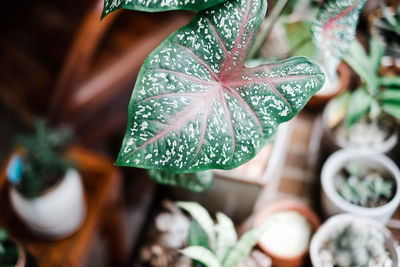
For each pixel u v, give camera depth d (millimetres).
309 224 843
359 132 896
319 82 572
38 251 902
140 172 1186
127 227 1186
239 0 558
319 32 604
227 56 562
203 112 554
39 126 880
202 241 728
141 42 1113
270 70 573
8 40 1222
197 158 549
